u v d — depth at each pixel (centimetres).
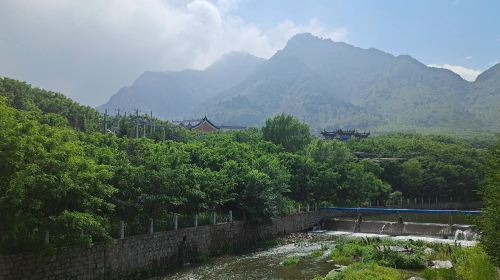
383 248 4316
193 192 4250
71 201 2930
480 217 2828
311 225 6888
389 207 8994
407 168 10031
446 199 10462
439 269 3372
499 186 2492
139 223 3831
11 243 2745
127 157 3997
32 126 2781
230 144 6775
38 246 2777
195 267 4094
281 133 9300
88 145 3784
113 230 3516
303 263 4281
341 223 6700
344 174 8062
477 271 2944
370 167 9444
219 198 4756
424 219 7362
